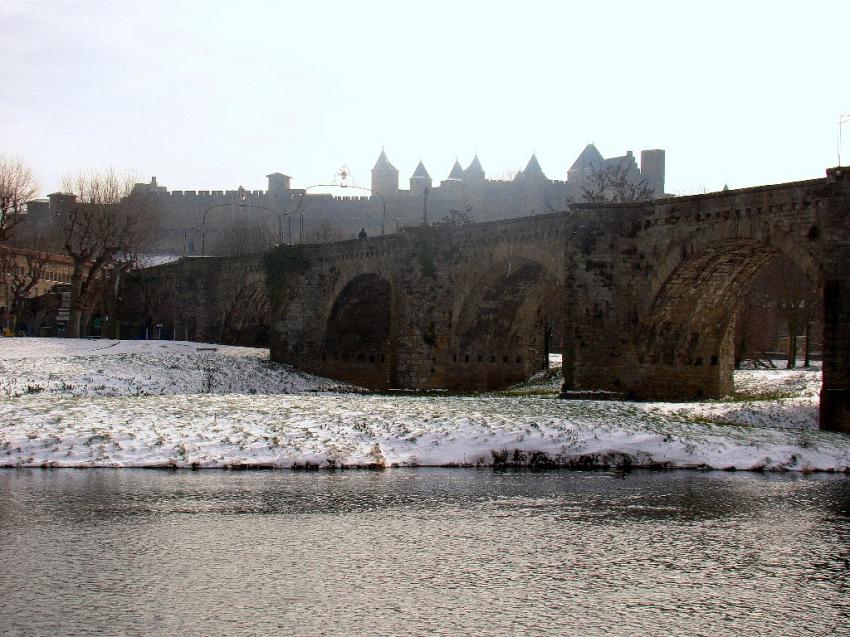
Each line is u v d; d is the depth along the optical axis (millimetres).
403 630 19859
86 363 78312
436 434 44031
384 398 56312
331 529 29109
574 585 23422
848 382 49250
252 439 42719
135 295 129125
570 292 63406
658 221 60375
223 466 39625
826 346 50000
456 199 189250
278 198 194125
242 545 26938
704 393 63344
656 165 173125
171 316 123562
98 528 28719
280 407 49469
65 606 21109
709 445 43781
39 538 27359
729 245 56688
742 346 96812
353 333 97625
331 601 21797
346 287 93250
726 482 38312
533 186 186625
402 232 82062
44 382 68938
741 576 24406
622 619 20797
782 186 52906
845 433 48469
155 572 24031
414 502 33500
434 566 24984
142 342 96875
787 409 53219
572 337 63156
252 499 33469
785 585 23625
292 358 96938
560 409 50344
